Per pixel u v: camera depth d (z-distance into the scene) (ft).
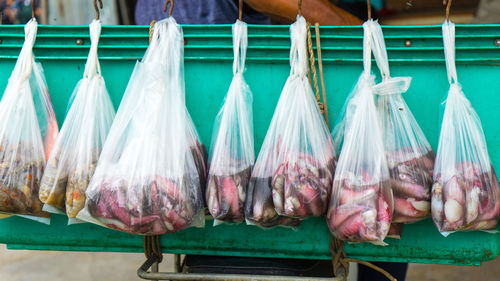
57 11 9.61
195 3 6.75
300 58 4.89
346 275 5.12
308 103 4.86
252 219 4.81
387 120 5.01
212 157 4.96
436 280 11.68
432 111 5.08
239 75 4.99
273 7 6.56
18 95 4.98
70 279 11.94
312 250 5.32
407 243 5.26
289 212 4.62
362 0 8.28
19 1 9.62
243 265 5.57
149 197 4.60
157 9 6.98
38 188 5.02
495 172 5.03
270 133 4.92
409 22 9.68
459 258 5.24
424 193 4.83
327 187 4.77
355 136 4.76
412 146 4.95
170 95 4.92
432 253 5.25
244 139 4.96
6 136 4.91
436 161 4.87
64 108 5.30
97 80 5.07
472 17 9.53
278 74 5.11
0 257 13.20
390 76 5.09
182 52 5.08
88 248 5.59
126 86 5.25
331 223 4.75
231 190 4.84
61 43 5.22
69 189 4.89
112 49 5.18
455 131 4.80
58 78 5.28
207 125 5.24
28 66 5.05
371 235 4.55
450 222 4.66
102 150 4.83
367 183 4.63
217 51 5.11
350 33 5.05
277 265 5.56
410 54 5.01
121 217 4.60
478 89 5.01
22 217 5.50
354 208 4.60
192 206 4.83
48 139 5.16
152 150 4.69
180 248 5.48
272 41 5.06
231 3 6.82
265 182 4.82
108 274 12.23
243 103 4.98
